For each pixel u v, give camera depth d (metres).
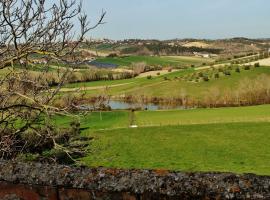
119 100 103.31
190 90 107.81
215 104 89.31
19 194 3.64
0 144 9.05
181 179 3.30
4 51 9.48
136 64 158.88
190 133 49.62
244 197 3.08
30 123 9.83
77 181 3.51
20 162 3.80
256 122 53.84
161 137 48.03
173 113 68.31
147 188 3.31
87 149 11.31
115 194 3.38
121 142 45.06
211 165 36.34
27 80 9.48
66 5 9.19
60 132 10.56
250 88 95.50
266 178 3.17
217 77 113.25
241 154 39.53
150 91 111.44
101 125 56.56
